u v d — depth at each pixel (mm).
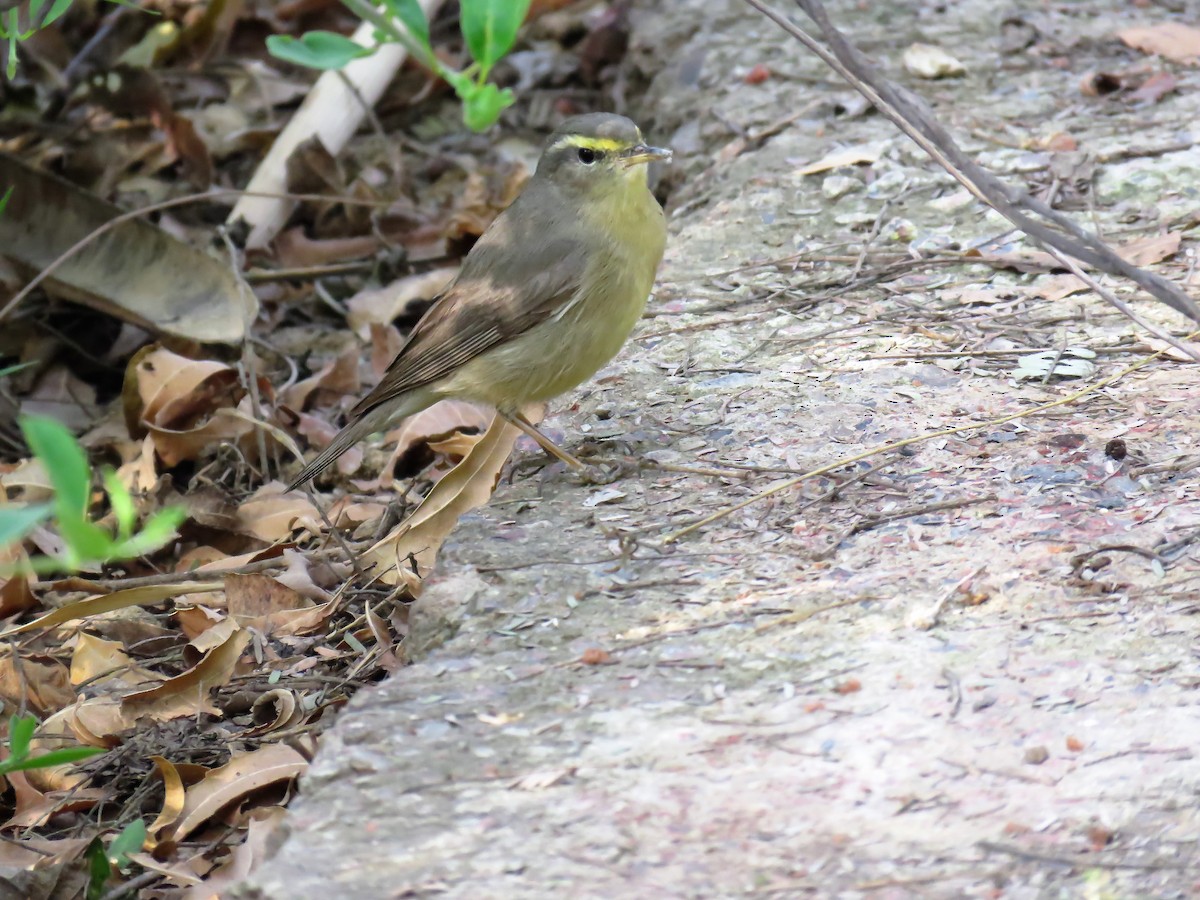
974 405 10352
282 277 15570
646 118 17562
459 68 18797
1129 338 11094
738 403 10750
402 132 18344
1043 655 7590
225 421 13281
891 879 6219
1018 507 8992
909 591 8234
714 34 17875
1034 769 6793
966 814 6559
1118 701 7191
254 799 8734
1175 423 9820
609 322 10328
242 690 9797
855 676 7555
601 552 8961
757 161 14805
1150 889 6070
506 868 6391
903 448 9820
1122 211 13039
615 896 6191
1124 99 15062
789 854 6395
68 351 15008
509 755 7133
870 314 11914
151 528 5004
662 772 6949
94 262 14695
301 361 14727
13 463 13672
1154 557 8320
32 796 9227
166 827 8477
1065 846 6332
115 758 9484
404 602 10398
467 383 10422
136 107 17250
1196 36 16047
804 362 11266
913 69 16047
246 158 17719
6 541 4934
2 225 14852
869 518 9039
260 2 19672
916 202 13609
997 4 17531
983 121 14898
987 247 12711
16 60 10062
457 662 7941
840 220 13523
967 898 6098
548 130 18500
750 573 8578
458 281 10531
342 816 6777
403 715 7477
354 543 11633
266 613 10648
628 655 7883
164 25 18969
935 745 6996
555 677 7738
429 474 12508
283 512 12203
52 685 10414
